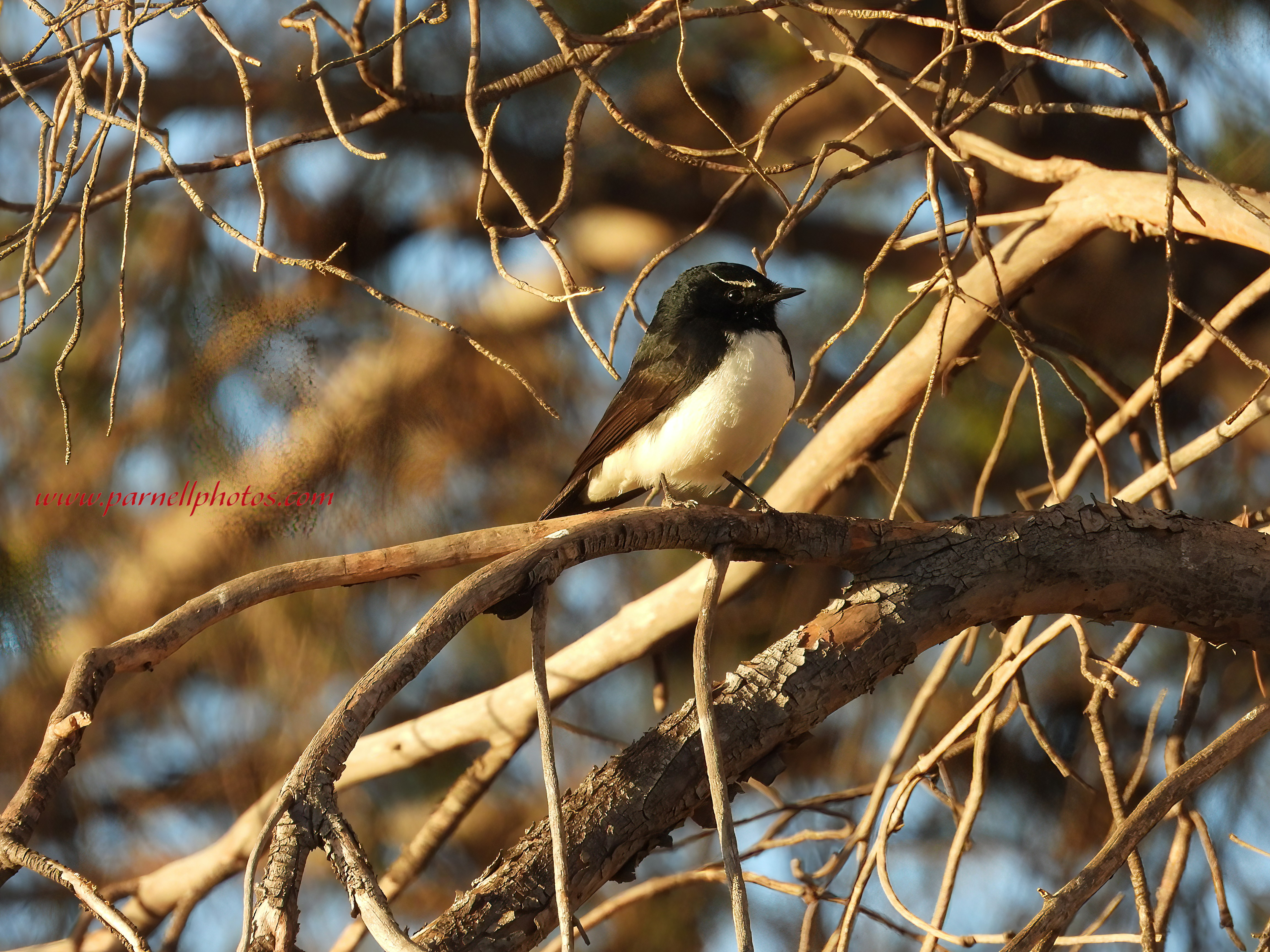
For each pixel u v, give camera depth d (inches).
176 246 408.2
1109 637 436.5
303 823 171.6
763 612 446.0
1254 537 264.4
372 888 162.1
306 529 406.0
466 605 206.8
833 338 253.3
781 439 472.4
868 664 237.1
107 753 441.4
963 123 263.1
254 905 155.7
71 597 404.8
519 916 196.7
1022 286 352.8
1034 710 360.8
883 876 251.6
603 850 207.5
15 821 177.6
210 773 439.5
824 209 524.1
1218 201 317.4
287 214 432.1
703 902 443.2
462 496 430.3
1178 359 313.6
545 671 201.0
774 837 358.0
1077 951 384.8
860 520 254.2
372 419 418.6
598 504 415.8
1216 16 438.3
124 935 156.2
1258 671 276.4
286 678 429.7
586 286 474.9
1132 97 466.3
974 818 267.3
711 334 374.3
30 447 410.0
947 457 461.1
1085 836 422.3
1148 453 352.2
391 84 460.4
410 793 459.5
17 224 414.3
